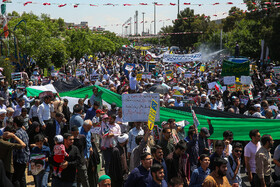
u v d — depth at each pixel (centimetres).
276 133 922
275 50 4150
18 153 732
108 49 7962
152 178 546
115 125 873
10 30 2777
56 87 1645
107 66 3722
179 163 682
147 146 704
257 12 4775
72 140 679
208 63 4275
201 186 613
